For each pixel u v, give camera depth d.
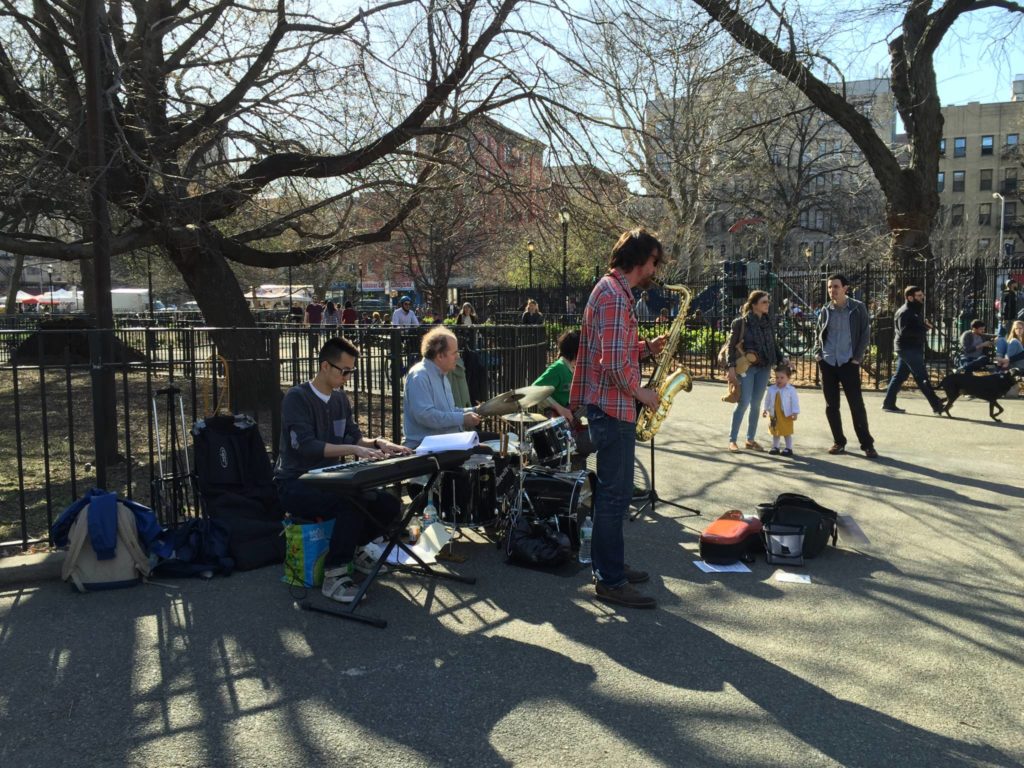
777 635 4.03
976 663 3.70
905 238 18.20
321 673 3.63
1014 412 11.68
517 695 3.41
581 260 29.12
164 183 9.18
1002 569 5.00
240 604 4.45
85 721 3.21
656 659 3.76
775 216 35.00
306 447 4.68
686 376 5.55
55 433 10.35
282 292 54.00
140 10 9.77
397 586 4.75
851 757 2.93
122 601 4.49
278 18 9.48
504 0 9.10
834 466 8.12
